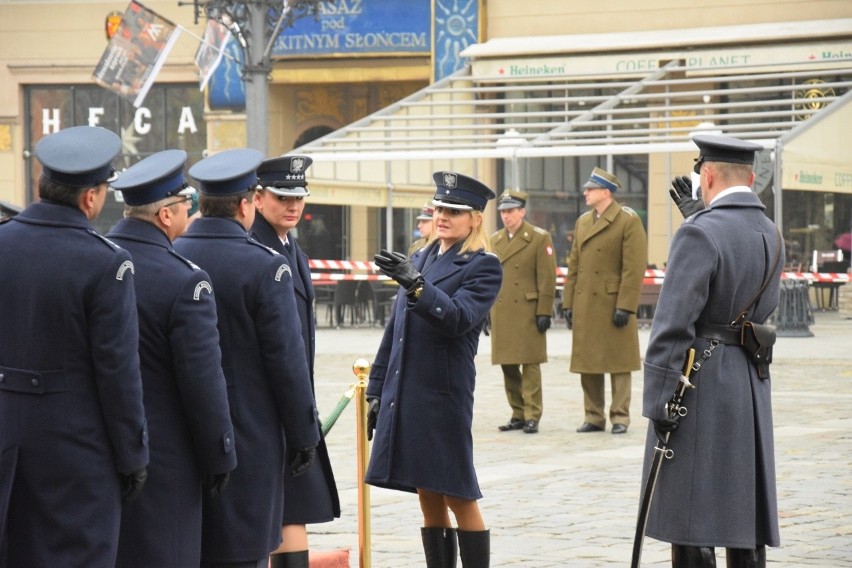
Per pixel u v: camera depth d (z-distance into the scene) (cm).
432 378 818
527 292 1552
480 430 1573
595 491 1158
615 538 975
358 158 2922
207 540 700
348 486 1209
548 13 3556
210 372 647
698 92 2989
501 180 3328
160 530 645
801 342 2525
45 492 598
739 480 711
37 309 600
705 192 736
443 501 843
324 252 3659
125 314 606
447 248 847
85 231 612
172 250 662
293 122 3938
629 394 1542
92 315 602
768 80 3309
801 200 2958
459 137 2981
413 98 3325
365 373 887
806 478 1185
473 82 3531
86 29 3959
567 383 2028
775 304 735
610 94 3469
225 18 2673
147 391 647
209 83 3853
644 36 3434
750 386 717
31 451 598
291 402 709
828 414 1617
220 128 3872
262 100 2431
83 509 599
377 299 3077
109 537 605
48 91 4006
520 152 2831
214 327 654
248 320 704
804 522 1009
